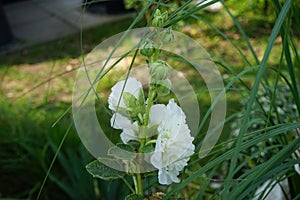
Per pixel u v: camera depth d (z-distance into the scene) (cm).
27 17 564
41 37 481
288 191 132
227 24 308
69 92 336
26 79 379
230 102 216
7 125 245
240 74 79
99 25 455
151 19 73
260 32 310
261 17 294
